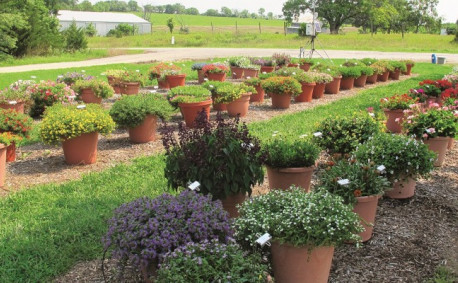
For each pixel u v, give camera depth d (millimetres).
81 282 3766
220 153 4414
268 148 5270
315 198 3738
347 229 3426
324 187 4488
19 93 10414
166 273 2842
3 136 6277
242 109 10539
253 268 3035
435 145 6645
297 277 3520
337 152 6203
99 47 39281
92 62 26109
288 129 8945
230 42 42219
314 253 3443
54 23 34219
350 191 4344
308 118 10125
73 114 6855
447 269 3859
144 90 14945
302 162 5246
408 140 5133
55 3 46375
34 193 5781
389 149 5035
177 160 4523
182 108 9164
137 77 13586
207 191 4465
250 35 48188
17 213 5137
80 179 6340
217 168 4387
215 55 29422
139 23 64250
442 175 6391
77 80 12789
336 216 3445
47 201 5469
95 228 4605
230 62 18422
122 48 38219
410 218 4930
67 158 7035
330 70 14617
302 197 3758
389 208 5207
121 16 65250
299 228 3396
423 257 4102
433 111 6750
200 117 4660
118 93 14625
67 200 5453
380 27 65875
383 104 8633
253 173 4543
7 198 5621
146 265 3164
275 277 3613
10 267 3930
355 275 3818
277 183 5293
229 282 2824
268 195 3871
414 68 22375
